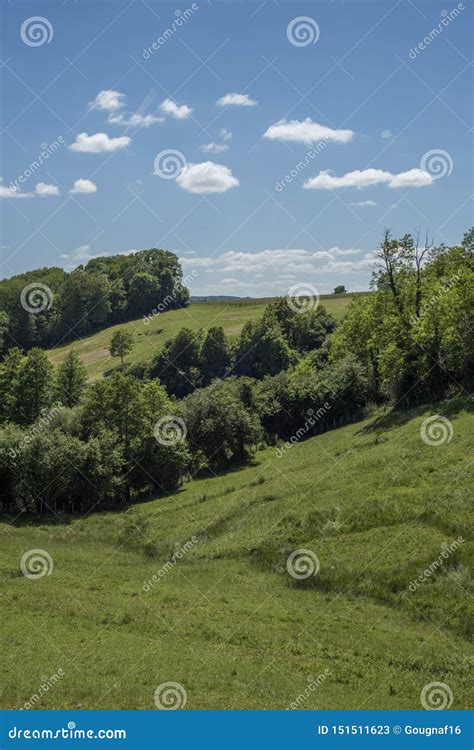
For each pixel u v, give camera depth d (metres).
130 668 26.75
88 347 166.50
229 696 24.52
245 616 34.16
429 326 69.94
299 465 65.19
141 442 81.88
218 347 134.25
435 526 40.53
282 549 44.44
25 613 34.09
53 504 73.88
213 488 70.56
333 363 101.38
